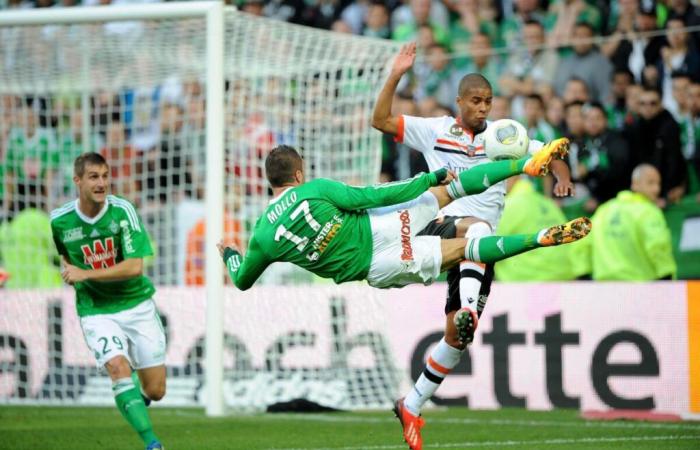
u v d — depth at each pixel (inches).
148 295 1108.5
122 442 1209.4
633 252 1519.4
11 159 1797.5
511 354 1483.8
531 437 1192.2
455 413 1448.1
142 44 1694.1
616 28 1883.6
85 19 1530.5
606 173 1708.9
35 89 1786.4
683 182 1692.9
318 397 1560.0
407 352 1546.5
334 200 912.3
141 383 1125.1
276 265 1675.7
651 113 1695.4
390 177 1843.0
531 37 1940.2
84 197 1071.0
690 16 1796.3
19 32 1722.4
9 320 1678.2
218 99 1483.8
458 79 1993.1
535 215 1574.8
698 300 1384.1
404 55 991.6
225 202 1647.4
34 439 1237.7
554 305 1465.3
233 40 1585.9
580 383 1445.6
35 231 1764.3
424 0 2066.9
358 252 920.9
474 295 981.2
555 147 876.0
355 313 1574.8
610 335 1432.1
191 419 1430.9
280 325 1593.3
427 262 921.5
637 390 1413.6
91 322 1070.4
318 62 1640.0
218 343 1473.9
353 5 2155.5
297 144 1662.2
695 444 1113.4
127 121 1882.4
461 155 1011.3
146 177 1765.5
